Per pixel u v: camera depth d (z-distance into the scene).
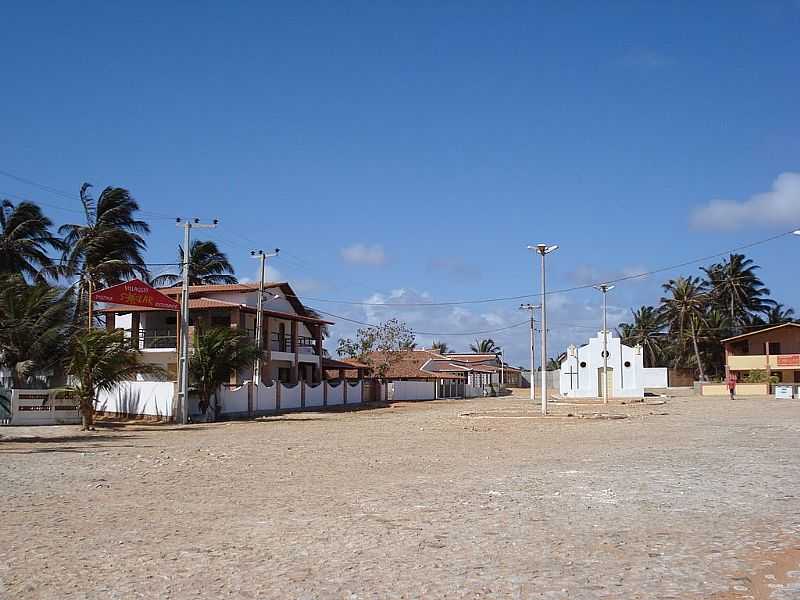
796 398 67.25
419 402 66.38
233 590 7.31
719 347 99.50
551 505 11.91
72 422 35.38
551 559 8.36
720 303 99.00
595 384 78.50
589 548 8.88
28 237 53.47
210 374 39.19
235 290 55.06
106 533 10.07
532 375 72.06
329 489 14.05
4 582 7.65
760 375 79.00
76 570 8.10
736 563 8.07
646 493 13.10
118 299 36.81
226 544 9.33
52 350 34.00
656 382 99.56
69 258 53.00
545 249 42.12
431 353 105.00
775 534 9.53
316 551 8.89
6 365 33.97
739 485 14.04
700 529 9.93
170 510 11.86
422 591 7.18
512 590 7.16
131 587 7.44
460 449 22.38
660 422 35.50
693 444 23.45
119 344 33.28
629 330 121.69
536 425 33.97
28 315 33.72
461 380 89.00
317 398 55.00
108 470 17.33
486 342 163.38
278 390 48.97
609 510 11.43
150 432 31.17
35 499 13.06
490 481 14.88
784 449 21.52
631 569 7.88
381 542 9.34
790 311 100.06
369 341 83.12
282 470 17.17
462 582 7.46
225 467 17.83
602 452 21.05
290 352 60.06
